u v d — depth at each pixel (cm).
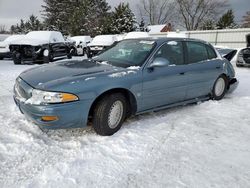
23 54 1170
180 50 436
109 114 332
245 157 295
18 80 348
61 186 230
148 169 263
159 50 397
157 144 320
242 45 2161
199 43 485
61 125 301
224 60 538
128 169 262
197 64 460
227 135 356
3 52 1316
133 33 1752
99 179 243
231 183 243
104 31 4288
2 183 230
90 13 4378
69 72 337
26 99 313
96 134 341
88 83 310
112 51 440
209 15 4575
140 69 364
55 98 291
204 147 317
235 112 457
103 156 285
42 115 293
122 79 339
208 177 252
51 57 1220
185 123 397
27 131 338
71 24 4184
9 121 370
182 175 254
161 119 410
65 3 4734
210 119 418
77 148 301
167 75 398
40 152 288
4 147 294
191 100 471
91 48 1569
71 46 1485
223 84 538
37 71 355
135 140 328
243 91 643
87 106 309
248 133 365
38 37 1218
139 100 367
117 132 349
